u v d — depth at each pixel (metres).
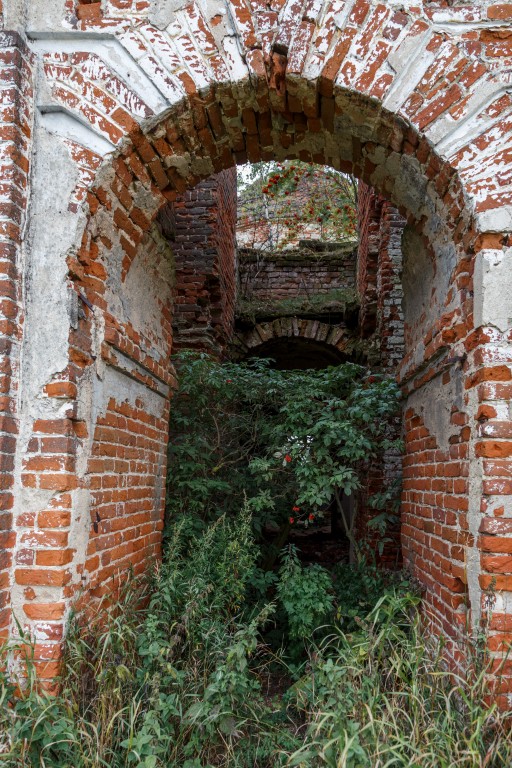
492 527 2.41
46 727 2.06
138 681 2.52
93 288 2.86
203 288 6.64
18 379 2.53
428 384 3.43
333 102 2.90
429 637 2.82
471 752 1.89
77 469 2.61
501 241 2.54
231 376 5.48
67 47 2.76
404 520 4.06
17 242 2.57
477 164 2.61
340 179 10.68
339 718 2.04
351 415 4.72
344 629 4.11
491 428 2.45
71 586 2.51
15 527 2.47
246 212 12.89
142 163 2.98
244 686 2.63
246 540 4.01
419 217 3.31
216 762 2.50
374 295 6.93
